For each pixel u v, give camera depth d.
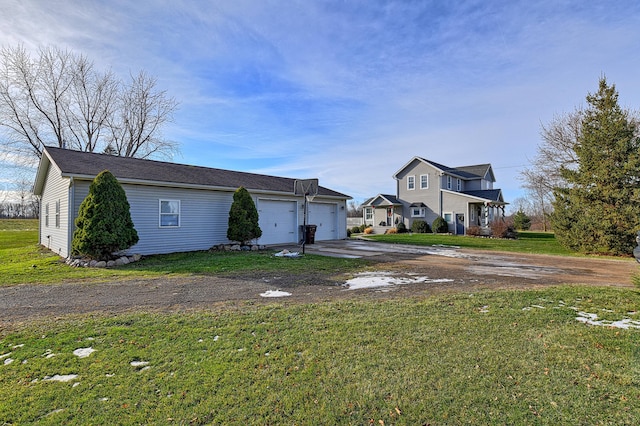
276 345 3.58
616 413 2.36
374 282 7.00
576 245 13.72
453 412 2.39
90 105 23.19
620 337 3.72
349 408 2.46
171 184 11.31
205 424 2.30
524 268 9.12
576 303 5.15
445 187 26.75
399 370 3.00
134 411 2.45
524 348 3.45
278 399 2.58
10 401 2.59
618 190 13.29
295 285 6.69
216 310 4.92
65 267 8.85
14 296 5.81
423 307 4.98
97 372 3.03
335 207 17.97
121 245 9.43
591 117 14.35
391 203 28.11
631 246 12.35
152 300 5.53
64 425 2.30
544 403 2.49
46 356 3.37
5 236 21.12
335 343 3.62
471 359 3.21
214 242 12.85
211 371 3.02
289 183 17.30
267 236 14.55
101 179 9.32
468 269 8.78
